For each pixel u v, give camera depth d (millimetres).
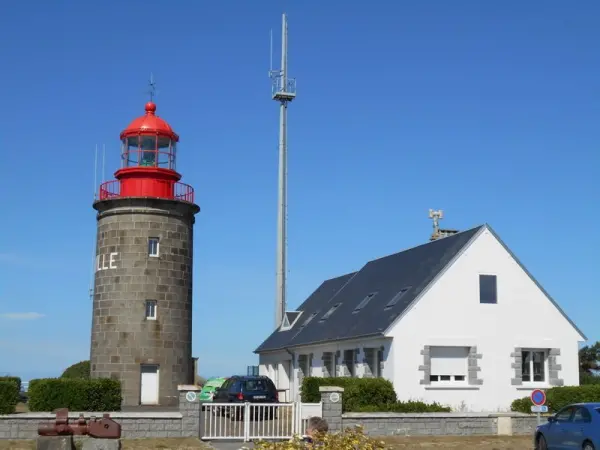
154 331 37625
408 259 37344
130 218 38125
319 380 31516
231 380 32438
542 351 33281
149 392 37500
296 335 42969
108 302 37812
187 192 39594
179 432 23781
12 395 24422
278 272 50500
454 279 32188
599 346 49531
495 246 32938
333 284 46531
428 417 25188
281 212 50844
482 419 25594
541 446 22469
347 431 13289
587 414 20594
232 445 22812
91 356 38281
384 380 30141
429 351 31438
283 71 51125
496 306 32562
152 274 37938
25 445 21984
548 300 33250
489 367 32031
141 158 39156
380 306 34469
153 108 40000
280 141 51281
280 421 24625
